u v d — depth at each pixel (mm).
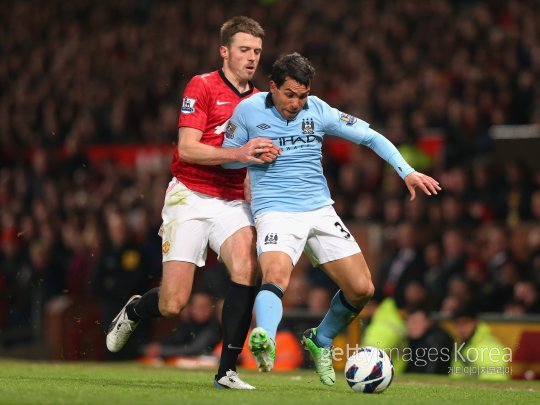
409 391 23062
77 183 59000
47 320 42406
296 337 35688
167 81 67375
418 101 56625
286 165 21938
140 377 26969
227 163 21875
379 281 43375
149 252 45062
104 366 33375
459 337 33531
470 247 41844
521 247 41781
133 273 43938
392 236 45312
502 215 45688
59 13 82062
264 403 18453
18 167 62938
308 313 35750
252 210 22375
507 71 57562
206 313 39000
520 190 45656
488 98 53625
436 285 41156
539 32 60000
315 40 67062
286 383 25641
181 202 22688
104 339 42750
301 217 21875
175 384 23812
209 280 40281
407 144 51344
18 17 82625
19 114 69875
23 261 52062
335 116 22391
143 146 60688
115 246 44219
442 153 51406
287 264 21297
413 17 66312
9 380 24172
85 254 47406
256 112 21906
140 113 65812
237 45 22625
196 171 22688
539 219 43531
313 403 18656
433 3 67000
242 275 22109
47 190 58281
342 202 49438
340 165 55000
